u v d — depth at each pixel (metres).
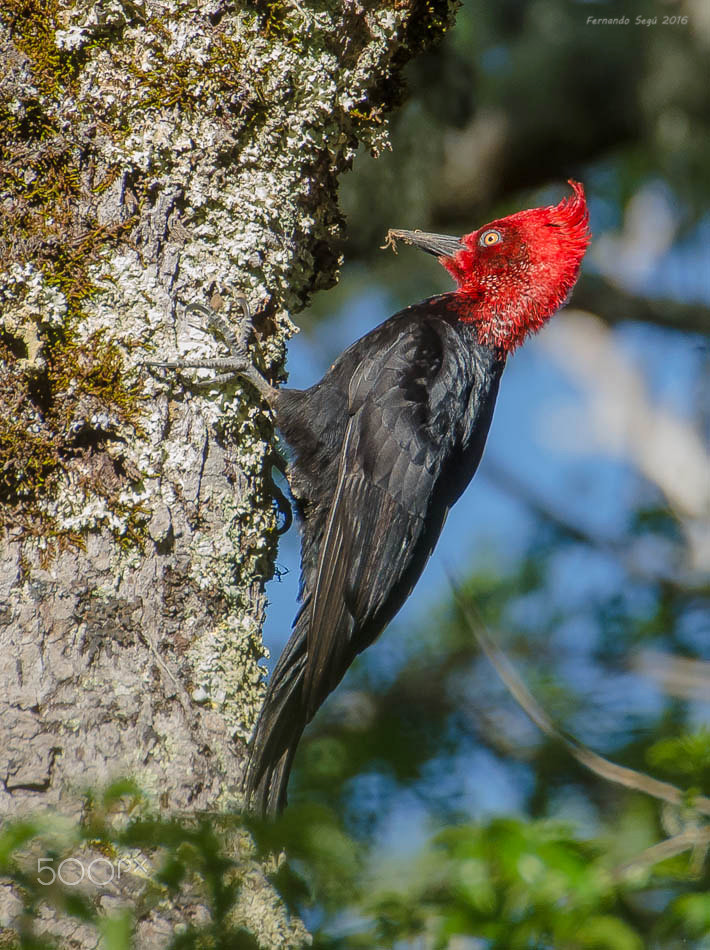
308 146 8.41
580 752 9.73
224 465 7.74
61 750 6.71
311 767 13.75
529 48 17.25
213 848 5.84
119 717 6.84
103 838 5.87
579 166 17.77
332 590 9.21
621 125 17.41
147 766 6.79
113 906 6.21
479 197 17.11
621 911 8.26
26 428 7.23
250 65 8.05
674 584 16.47
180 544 7.37
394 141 16.34
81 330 7.42
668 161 19.02
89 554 7.14
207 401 7.77
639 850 8.95
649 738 13.59
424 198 16.72
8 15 7.57
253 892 6.44
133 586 7.16
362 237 16.38
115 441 7.38
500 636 15.53
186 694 7.06
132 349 7.50
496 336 11.14
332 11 8.43
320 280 9.23
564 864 7.87
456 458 10.34
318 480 9.98
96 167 7.63
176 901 6.32
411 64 16.38
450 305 11.18
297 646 9.11
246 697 7.42
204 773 6.91
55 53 7.57
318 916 7.94
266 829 5.91
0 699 6.77
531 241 11.29
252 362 8.07
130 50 7.75
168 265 7.75
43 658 6.88
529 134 16.98
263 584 7.92
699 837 8.12
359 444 9.81
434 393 10.23
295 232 8.48
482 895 7.87
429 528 10.12
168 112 7.79
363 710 14.93
